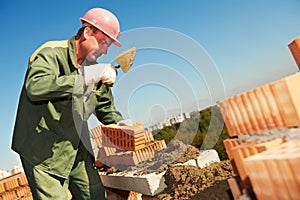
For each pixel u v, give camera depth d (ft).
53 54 9.39
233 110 5.98
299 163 3.61
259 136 5.38
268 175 4.10
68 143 9.94
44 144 9.68
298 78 4.80
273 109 5.06
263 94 5.21
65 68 9.61
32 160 9.86
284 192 3.88
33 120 9.58
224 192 7.11
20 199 28.27
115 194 15.94
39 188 9.75
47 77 8.51
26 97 9.68
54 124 9.50
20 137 9.95
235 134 6.04
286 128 4.88
